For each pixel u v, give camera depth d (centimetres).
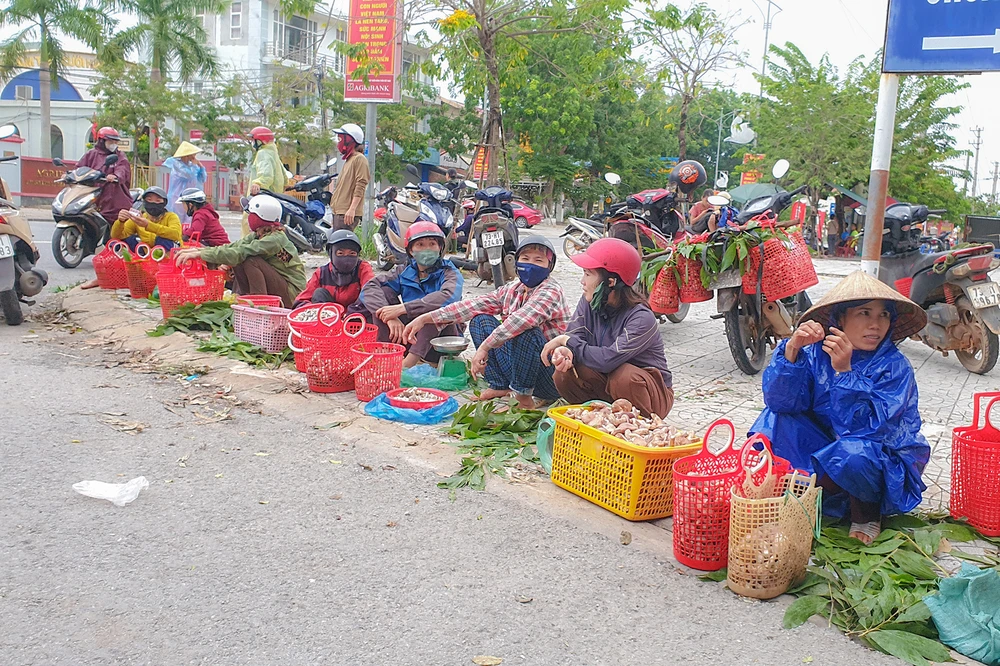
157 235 862
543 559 330
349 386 543
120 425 463
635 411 402
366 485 397
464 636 271
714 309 985
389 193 1074
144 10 2769
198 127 2892
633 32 1278
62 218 991
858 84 2542
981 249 668
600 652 267
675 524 330
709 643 275
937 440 502
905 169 2642
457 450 442
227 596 289
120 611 276
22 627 263
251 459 423
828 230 2334
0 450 412
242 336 625
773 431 373
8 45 2708
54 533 328
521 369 494
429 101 3591
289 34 3478
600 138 3794
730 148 4956
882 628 282
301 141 2936
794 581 311
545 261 490
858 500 356
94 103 3409
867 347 359
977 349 688
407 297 586
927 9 566
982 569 286
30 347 637
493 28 1216
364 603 289
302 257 1236
